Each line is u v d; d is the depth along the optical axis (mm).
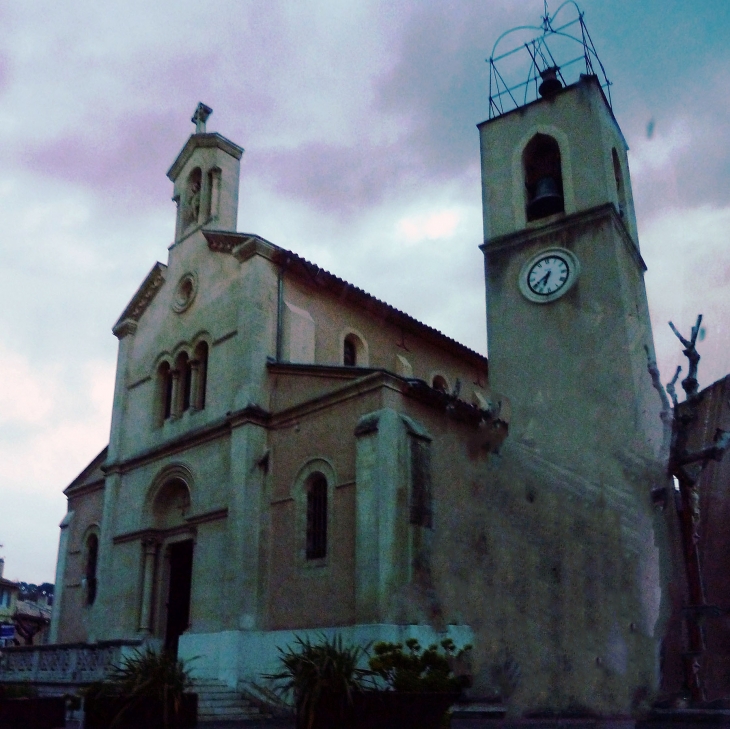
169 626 22828
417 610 16438
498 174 23781
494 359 21234
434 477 18062
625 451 14047
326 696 9812
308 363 21500
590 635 12289
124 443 26500
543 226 22016
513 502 15359
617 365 19234
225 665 18594
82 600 26688
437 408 19266
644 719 9148
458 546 16375
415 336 28203
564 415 17969
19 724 10227
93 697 10680
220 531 20797
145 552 23656
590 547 13141
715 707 8562
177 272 26453
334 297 24922
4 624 22438
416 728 10422
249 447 20484
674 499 10484
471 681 14148
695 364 9836
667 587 10195
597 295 20312
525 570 14273
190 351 24516
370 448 17719
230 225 26062
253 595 19219
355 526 17781
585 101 23000
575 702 12211
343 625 17281
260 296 22344
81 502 29047
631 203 23828
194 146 27750
